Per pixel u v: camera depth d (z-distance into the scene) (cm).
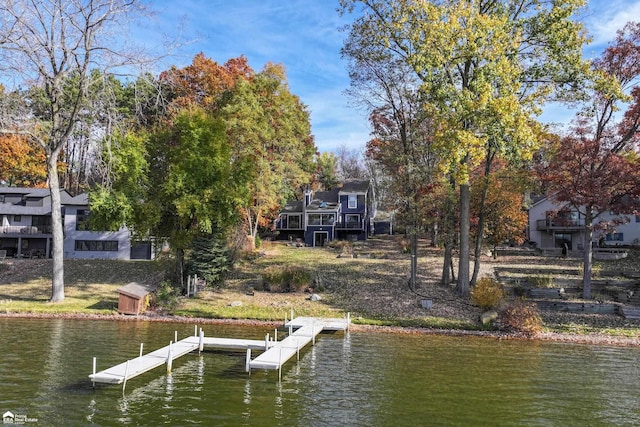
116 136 2806
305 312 2538
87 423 1037
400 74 2770
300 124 4775
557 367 1591
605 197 2284
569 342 2002
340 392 1294
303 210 6053
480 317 2323
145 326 2217
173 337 1955
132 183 2911
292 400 1219
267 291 2983
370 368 1552
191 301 2766
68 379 1350
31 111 2880
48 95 2744
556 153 2492
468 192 2750
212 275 3019
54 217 2784
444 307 2578
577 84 2411
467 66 2525
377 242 5331
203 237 3044
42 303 2733
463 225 2750
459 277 2766
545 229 4847
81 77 2606
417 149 2897
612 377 1478
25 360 1542
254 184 3756
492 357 1727
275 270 3061
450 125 2270
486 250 4156
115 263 3825
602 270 3166
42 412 1096
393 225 6838
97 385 1308
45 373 1402
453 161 2288
